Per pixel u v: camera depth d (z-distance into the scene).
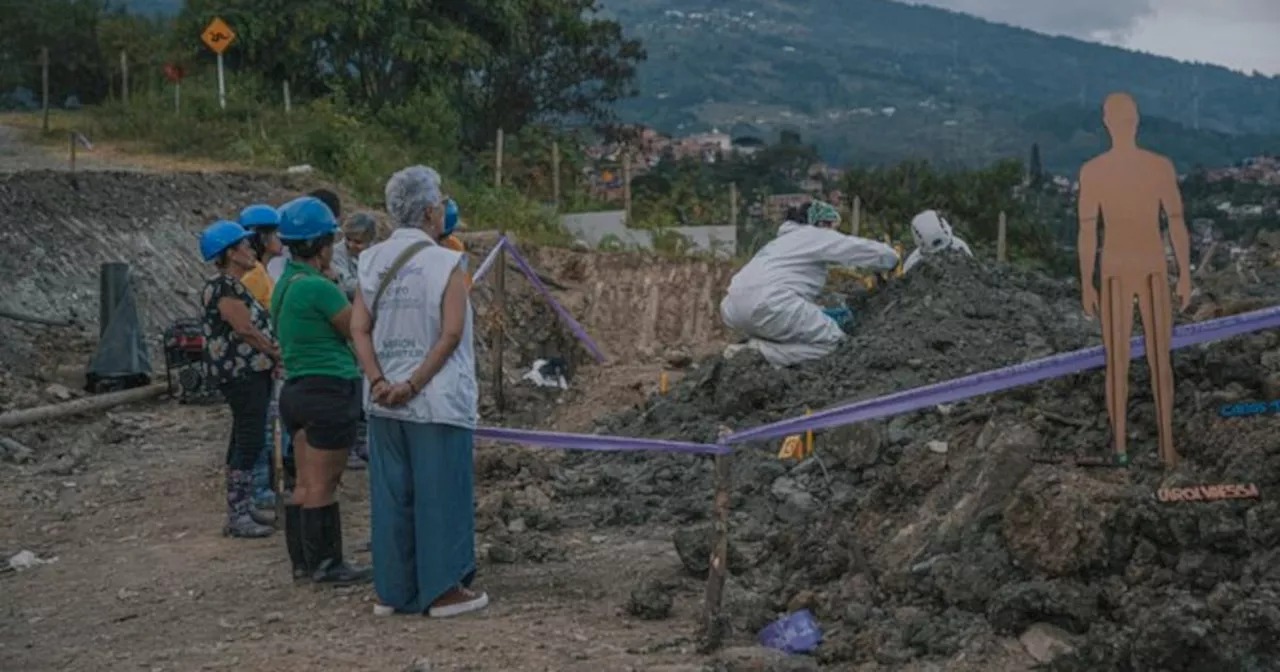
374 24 31.97
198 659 6.23
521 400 12.88
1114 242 5.77
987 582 5.98
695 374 11.21
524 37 36.22
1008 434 6.39
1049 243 30.36
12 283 15.16
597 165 34.56
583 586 7.25
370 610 6.94
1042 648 5.65
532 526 8.56
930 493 6.70
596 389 13.76
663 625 6.46
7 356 13.41
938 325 10.65
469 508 6.87
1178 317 8.67
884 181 31.83
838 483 8.34
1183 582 5.69
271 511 9.09
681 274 22.44
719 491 6.13
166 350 13.02
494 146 33.75
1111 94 5.77
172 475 10.43
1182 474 5.98
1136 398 6.57
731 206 27.14
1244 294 9.23
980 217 30.25
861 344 10.62
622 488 9.24
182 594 7.44
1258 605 5.25
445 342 6.68
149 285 16.98
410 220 6.92
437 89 32.78
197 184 20.98
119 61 36.66
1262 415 6.10
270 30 31.78
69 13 41.62
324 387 7.32
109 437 11.55
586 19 39.62
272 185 22.69
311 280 7.28
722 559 6.10
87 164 24.86
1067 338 10.16
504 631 6.43
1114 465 6.14
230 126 27.83
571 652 6.06
